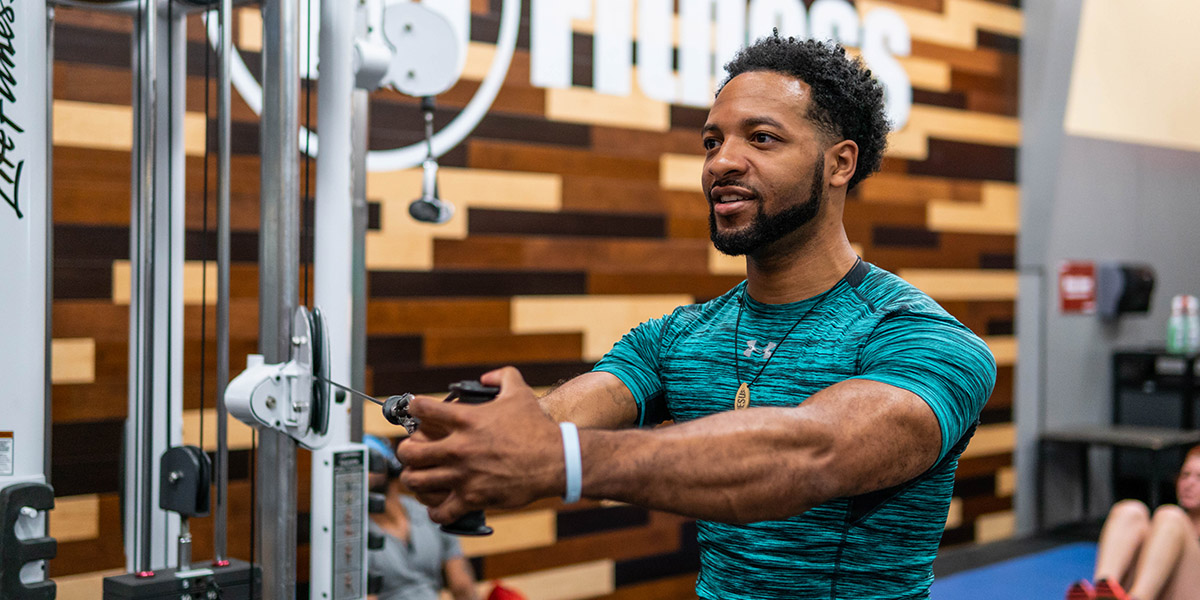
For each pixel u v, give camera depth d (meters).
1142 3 5.78
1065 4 5.30
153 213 1.76
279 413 1.43
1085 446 5.58
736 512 0.93
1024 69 5.39
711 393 1.34
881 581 1.21
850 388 1.04
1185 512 3.75
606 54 3.99
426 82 2.62
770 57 1.27
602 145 3.99
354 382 2.35
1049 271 5.48
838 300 1.27
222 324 1.69
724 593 1.29
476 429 0.88
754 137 1.24
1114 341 5.81
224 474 1.71
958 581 4.59
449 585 2.94
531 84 3.80
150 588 1.58
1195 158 6.16
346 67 1.71
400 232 3.53
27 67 1.63
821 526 1.21
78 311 2.92
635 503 0.91
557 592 3.87
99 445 2.96
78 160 2.90
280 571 1.46
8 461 1.62
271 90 1.47
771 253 1.29
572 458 0.88
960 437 1.15
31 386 1.64
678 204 4.22
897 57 4.86
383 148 3.47
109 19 2.93
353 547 1.59
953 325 1.14
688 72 4.21
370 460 2.38
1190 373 5.51
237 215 3.13
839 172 1.28
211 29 3.04
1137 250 5.88
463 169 3.66
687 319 1.44
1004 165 5.34
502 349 3.77
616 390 1.39
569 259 3.93
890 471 1.00
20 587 1.58
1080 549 5.17
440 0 3.55
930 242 5.02
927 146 5.00
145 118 1.74
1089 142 5.60
